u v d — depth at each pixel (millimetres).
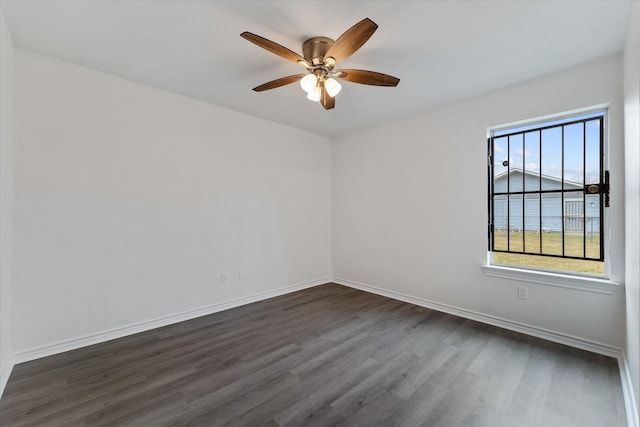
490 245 2936
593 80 2268
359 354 2277
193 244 3051
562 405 1687
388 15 1737
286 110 3367
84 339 2396
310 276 4262
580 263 2410
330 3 1646
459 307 3098
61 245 2299
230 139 3350
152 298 2770
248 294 3523
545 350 2326
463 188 3057
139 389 1832
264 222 3693
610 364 2102
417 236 3465
